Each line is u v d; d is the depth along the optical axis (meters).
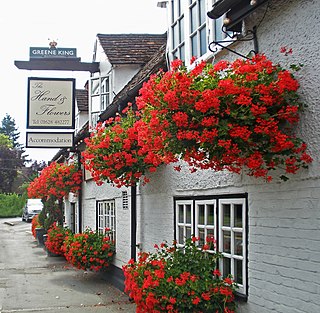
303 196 4.89
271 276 5.38
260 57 5.08
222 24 6.55
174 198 8.30
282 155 4.87
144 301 6.71
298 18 5.05
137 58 14.17
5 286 12.37
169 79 4.98
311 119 4.77
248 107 4.65
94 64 14.81
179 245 8.12
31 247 23.08
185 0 8.12
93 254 12.48
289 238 5.09
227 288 6.10
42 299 10.67
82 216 17.64
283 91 4.76
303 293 4.86
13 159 72.06
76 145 17.00
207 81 4.88
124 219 11.66
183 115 4.77
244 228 5.96
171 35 8.88
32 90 14.09
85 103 19.84
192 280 6.24
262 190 5.57
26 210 47.66
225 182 6.44
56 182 17.41
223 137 4.69
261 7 5.60
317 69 4.74
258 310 5.62
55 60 14.14
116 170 8.74
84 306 9.91
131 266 7.67
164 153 5.56
